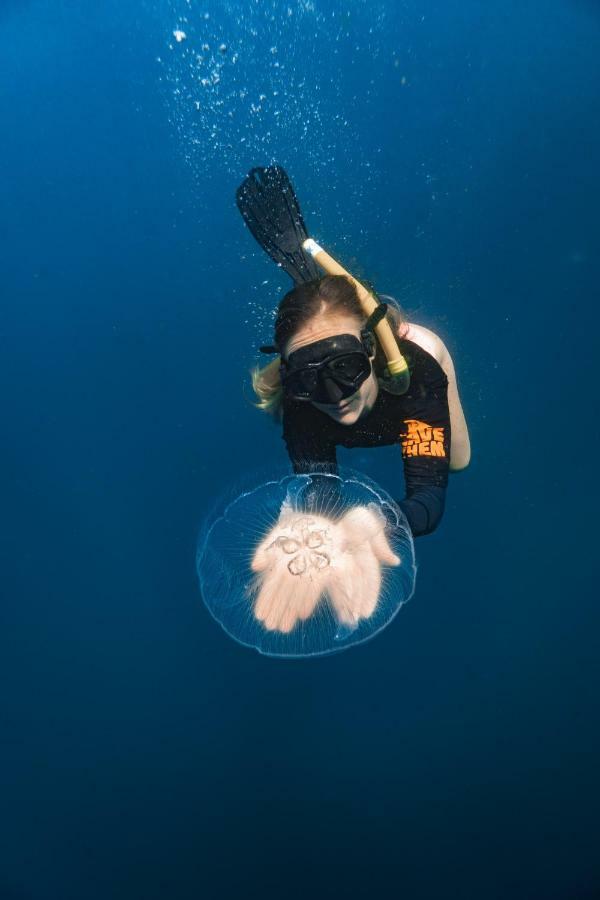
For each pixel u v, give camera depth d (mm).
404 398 2053
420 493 1943
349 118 4441
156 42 4719
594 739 2947
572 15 4750
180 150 4496
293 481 1821
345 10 4785
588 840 2775
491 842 2805
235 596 1760
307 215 3887
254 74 4555
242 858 2887
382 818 2896
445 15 4789
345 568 1637
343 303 1851
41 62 5168
